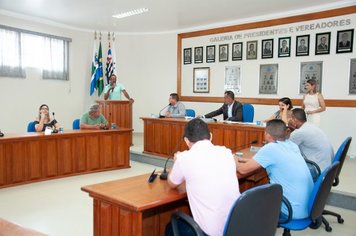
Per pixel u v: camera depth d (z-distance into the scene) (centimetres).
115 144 473
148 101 784
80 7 559
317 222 219
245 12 589
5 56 581
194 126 178
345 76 530
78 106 727
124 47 773
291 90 590
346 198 338
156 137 531
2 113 587
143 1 522
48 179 411
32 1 522
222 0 513
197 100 725
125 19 647
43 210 312
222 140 464
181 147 495
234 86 665
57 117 686
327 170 196
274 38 603
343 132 539
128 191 183
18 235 87
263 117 629
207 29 696
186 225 174
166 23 681
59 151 418
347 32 521
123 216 171
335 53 537
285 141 216
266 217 152
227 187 162
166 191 183
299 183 202
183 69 744
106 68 748
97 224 185
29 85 627
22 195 354
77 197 350
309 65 566
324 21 544
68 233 263
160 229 223
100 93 738
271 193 150
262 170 255
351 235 274
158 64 771
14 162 382
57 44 675
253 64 635
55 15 612
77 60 720
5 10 574
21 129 619
